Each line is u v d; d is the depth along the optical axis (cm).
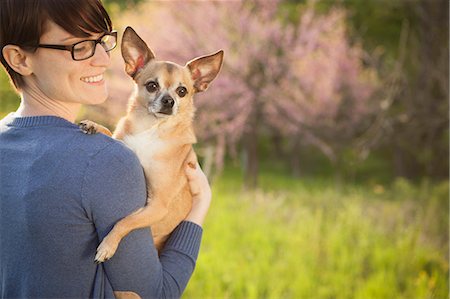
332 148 1428
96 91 175
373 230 745
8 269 155
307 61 1373
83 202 147
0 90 1020
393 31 1775
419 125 1240
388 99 1186
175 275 170
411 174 1778
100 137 158
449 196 946
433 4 1395
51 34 161
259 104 1337
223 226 714
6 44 162
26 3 158
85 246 151
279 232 705
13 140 160
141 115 253
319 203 970
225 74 1270
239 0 1291
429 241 716
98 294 154
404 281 580
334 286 551
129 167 155
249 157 1421
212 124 1292
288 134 1534
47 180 147
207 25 1287
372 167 1972
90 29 165
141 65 273
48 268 148
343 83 1428
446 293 545
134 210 156
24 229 148
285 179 1719
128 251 155
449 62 1173
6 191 153
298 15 1603
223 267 562
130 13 1420
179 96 261
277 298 503
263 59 1298
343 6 1722
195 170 231
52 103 170
